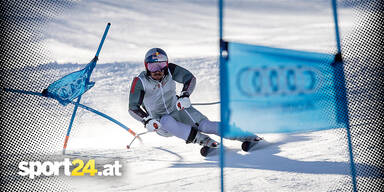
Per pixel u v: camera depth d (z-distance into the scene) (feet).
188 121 51.42
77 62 130.82
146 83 49.26
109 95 90.17
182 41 174.60
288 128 36.14
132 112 49.14
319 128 36.19
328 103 36.32
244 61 35.53
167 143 58.18
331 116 36.47
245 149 48.01
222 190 34.86
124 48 159.63
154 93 50.06
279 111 35.88
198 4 235.61
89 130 66.33
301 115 36.22
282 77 35.83
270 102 35.73
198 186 37.58
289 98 36.06
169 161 48.11
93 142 59.52
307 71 36.22
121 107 81.35
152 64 48.11
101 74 110.73
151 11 220.02
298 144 49.62
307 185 36.29
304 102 36.19
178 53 143.84
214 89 92.63
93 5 213.05
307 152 46.21
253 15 225.97
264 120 35.65
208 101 82.38
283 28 200.95
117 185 39.70
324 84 36.29
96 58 62.49
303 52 36.19
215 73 108.58
